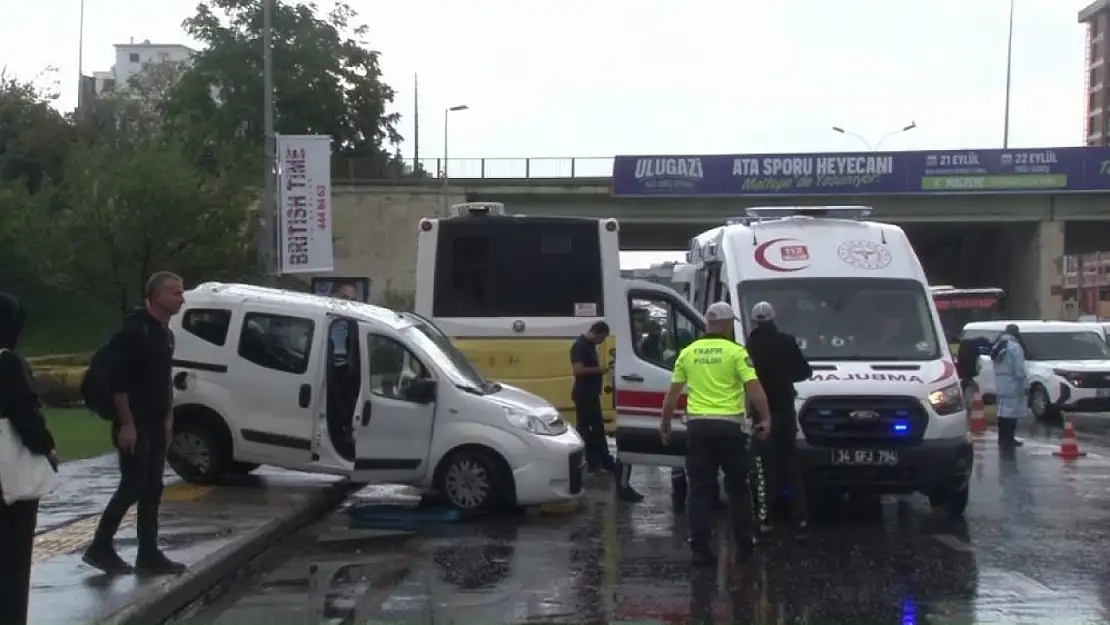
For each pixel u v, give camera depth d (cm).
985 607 816
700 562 958
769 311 1092
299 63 5516
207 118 5397
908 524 1165
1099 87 13325
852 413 1141
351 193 4775
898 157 4394
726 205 4534
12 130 5322
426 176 4766
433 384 1192
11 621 600
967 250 5725
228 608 820
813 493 1332
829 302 1271
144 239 2655
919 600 838
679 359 989
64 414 2300
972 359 1869
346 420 1231
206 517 1083
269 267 2406
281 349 1245
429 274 1535
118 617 715
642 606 820
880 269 1300
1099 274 10981
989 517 1207
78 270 2684
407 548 1041
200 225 2722
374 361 1205
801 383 1158
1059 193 4422
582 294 1535
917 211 4594
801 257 1309
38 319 4503
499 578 914
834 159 4397
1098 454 1830
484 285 1534
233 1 5450
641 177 4416
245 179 2889
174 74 8325
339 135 5772
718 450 966
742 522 990
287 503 1166
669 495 1374
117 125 6450
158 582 805
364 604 830
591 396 1486
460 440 1183
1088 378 2506
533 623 775
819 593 860
